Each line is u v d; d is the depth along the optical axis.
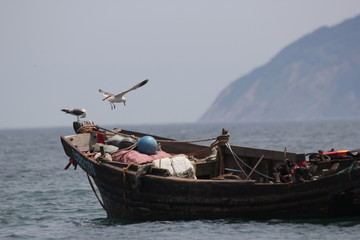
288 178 66.62
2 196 94.44
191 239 57.53
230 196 62.75
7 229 67.94
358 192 59.62
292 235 57.12
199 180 63.28
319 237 56.06
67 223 70.88
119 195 68.06
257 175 73.31
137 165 66.19
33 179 120.62
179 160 69.12
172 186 63.94
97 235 62.00
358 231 57.56
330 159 67.56
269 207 62.00
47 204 85.88
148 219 67.12
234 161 75.75
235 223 62.81
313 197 60.59
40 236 63.34
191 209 64.12
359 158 67.50
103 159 69.56
